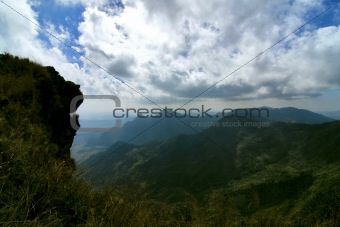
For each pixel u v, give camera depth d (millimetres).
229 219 5156
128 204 5066
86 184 5238
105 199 4938
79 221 4117
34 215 3760
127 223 4559
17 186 4125
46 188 4344
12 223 3205
